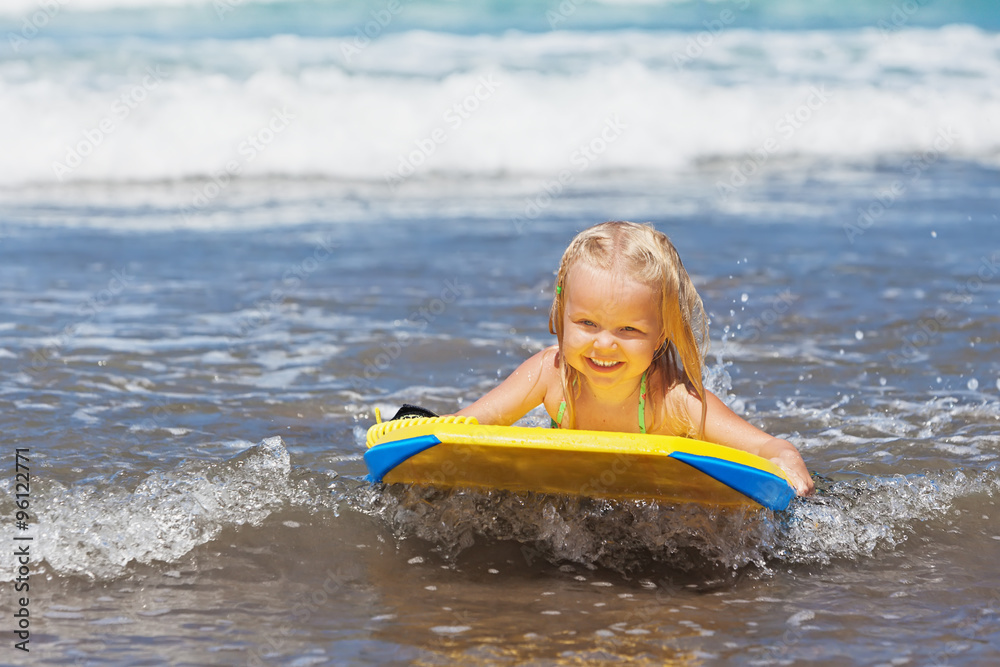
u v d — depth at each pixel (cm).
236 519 476
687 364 491
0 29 2295
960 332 842
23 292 955
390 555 449
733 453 432
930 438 617
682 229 1267
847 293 970
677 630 383
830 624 389
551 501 487
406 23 2588
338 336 839
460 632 379
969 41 2497
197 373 740
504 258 1124
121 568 428
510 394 526
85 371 733
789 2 2902
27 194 1465
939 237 1216
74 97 1659
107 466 545
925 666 356
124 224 1288
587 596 413
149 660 357
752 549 457
